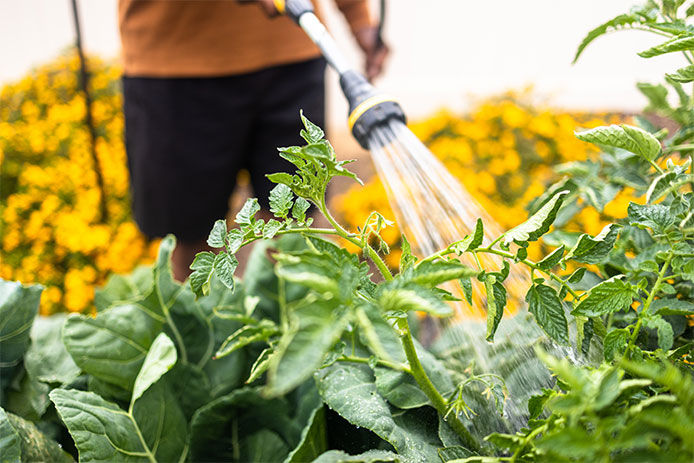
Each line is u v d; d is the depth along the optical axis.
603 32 0.76
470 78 4.66
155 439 0.85
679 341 0.72
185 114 1.83
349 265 0.44
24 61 4.73
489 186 2.32
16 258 2.22
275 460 0.94
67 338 0.87
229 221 2.64
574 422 0.46
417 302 0.46
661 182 0.69
